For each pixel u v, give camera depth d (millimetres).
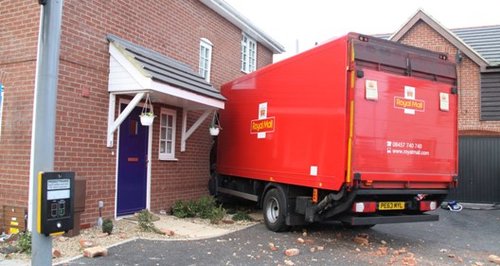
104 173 8672
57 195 3484
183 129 11156
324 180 7559
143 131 9836
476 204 15336
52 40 3580
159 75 8508
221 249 7258
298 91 8516
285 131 8875
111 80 8648
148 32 9953
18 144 7695
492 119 15523
